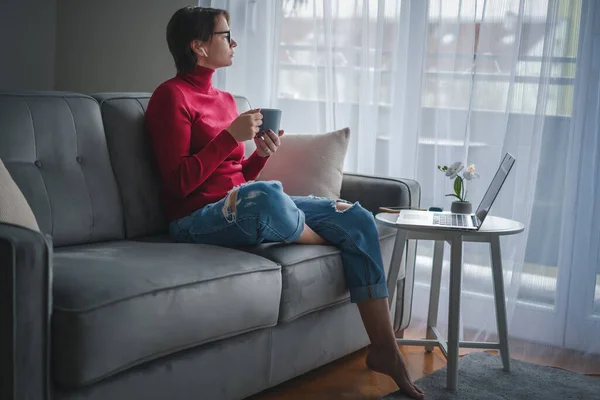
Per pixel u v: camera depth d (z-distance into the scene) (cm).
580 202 278
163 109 237
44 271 153
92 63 389
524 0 281
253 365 210
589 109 273
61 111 225
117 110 242
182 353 189
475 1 292
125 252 204
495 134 294
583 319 281
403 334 284
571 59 276
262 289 203
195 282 184
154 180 247
